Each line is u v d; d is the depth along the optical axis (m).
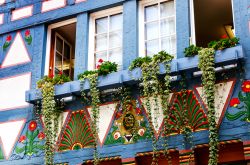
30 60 11.49
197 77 9.41
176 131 9.22
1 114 11.23
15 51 11.77
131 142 9.59
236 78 9.09
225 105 8.99
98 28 11.27
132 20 10.62
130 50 10.38
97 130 9.92
